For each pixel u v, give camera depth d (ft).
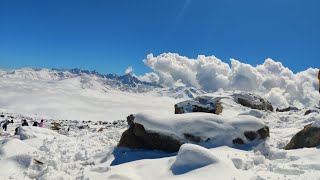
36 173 37.68
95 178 36.37
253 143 47.70
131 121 54.29
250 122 49.16
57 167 39.68
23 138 64.08
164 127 49.03
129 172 37.42
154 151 49.24
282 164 38.29
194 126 48.65
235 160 38.32
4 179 35.47
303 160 39.14
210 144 47.50
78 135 86.28
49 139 62.03
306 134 46.78
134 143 51.39
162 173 36.24
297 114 87.45
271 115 80.89
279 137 54.13
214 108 76.59
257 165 38.86
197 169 35.09
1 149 43.32
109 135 71.72
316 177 32.30
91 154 51.13
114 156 48.32
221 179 32.53
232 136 47.96
